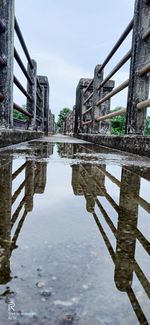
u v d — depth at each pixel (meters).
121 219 0.77
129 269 0.47
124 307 0.37
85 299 0.38
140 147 2.84
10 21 3.42
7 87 3.48
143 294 0.40
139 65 3.31
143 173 1.61
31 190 1.09
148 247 0.58
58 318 0.34
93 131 6.98
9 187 1.14
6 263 0.48
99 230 0.67
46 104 12.18
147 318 0.35
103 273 0.45
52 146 4.02
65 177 1.41
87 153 3.00
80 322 0.34
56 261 0.49
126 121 3.62
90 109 7.88
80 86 10.98
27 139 5.76
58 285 0.41
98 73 6.82
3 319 0.34
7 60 3.42
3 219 0.74
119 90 4.00
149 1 3.05
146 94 3.37
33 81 6.93
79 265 0.48
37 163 1.92
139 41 3.27
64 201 0.95
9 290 0.39
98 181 1.34
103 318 0.35
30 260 0.49
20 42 4.48
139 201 0.99
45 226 0.69
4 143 3.24
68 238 0.61
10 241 0.58
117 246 0.57
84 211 0.84
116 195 1.07
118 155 2.82
